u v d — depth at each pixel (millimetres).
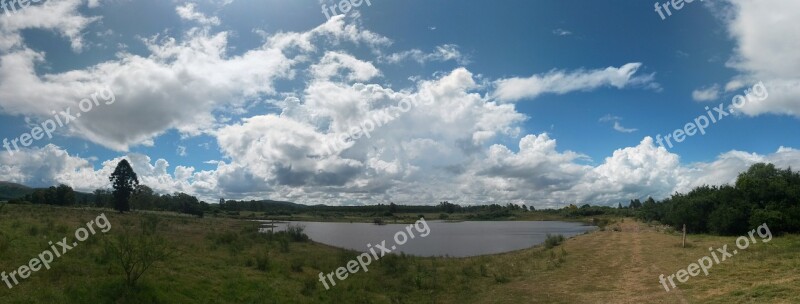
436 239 64000
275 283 18984
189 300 14711
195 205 96625
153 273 16203
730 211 42688
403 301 20062
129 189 74938
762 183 43969
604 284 21375
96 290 13430
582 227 103625
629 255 29797
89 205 88125
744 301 15641
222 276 18312
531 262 29516
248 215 124312
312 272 23531
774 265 21344
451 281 23875
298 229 44500
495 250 46500
